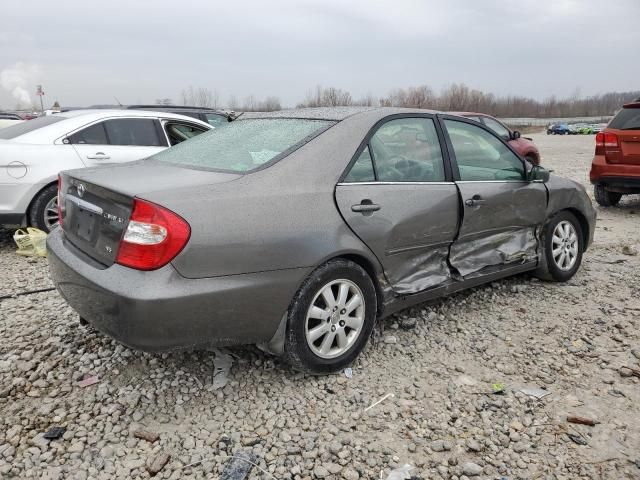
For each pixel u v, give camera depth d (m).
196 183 2.84
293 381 3.18
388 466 2.52
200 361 3.35
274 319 2.93
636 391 3.15
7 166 5.56
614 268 5.45
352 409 2.95
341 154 3.26
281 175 3.02
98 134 6.31
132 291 2.55
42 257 5.58
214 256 2.67
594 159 8.53
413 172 3.64
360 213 3.24
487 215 4.06
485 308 4.33
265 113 4.00
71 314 4.00
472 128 4.20
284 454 2.58
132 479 2.42
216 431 2.74
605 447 2.66
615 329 3.97
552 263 4.76
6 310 4.10
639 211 8.75
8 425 2.75
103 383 3.10
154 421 2.81
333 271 3.10
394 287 3.53
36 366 3.28
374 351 3.57
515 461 2.56
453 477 2.45
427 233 3.64
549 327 4.00
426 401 3.03
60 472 2.43
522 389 3.16
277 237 2.85
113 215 2.74
